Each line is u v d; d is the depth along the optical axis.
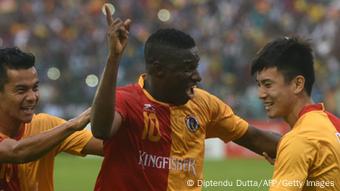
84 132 14.26
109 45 11.59
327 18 62.09
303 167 11.49
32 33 61.38
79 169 41.94
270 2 64.19
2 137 13.40
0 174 13.40
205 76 56.28
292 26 61.97
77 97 55.72
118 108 12.70
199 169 13.40
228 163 45.28
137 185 12.95
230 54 58.62
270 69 12.18
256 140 14.47
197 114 13.40
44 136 12.67
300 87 12.16
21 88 13.31
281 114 12.31
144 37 61.12
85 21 62.31
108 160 13.05
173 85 12.87
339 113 52.62
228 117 14.03
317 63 57.25
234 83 56.19
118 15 63.56
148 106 12.98
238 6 63.97
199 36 61.53
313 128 11.73
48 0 64.38
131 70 57.34
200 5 64.50
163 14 63.81
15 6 64.31
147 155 12.93
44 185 13.98
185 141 13.17
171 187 13.03
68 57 58.94
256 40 60.06
